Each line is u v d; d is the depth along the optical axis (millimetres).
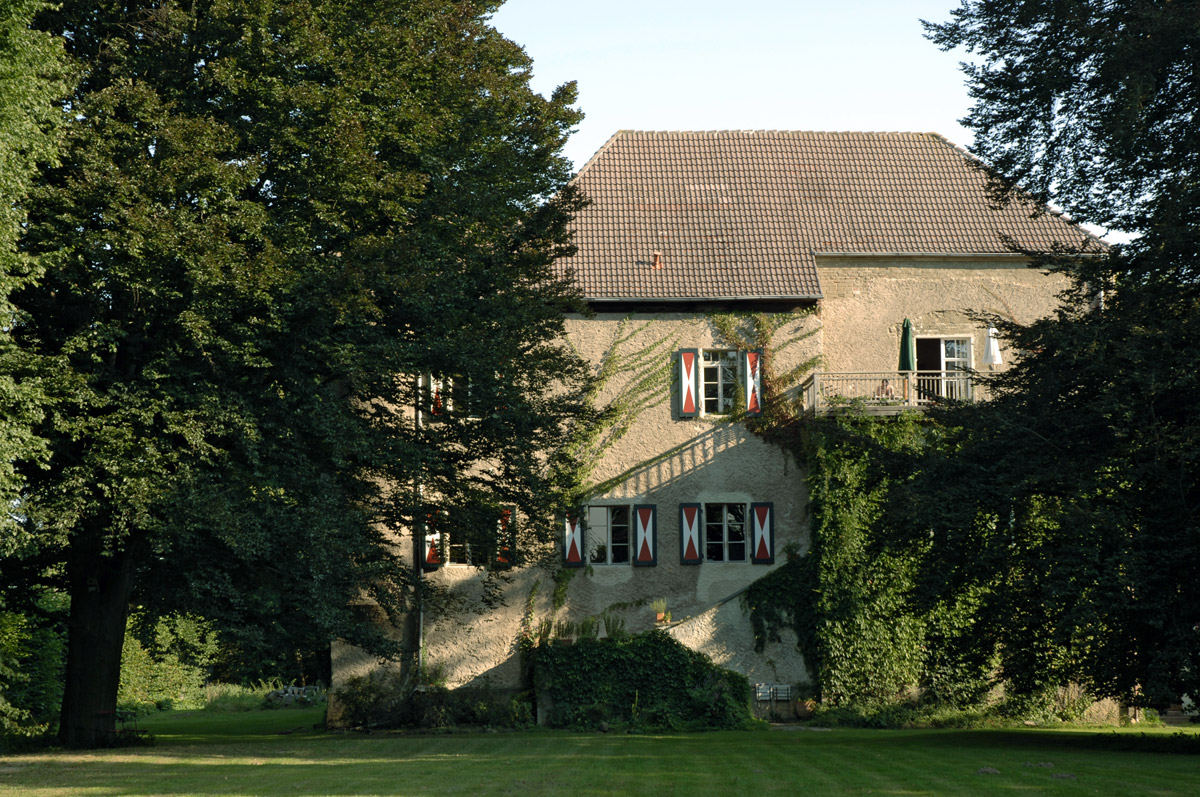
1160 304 17250
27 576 20516
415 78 21219
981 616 18656
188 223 17531
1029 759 14562
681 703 24797
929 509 17719
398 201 20297
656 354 27625
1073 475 16781
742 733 22625
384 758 16109
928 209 29359
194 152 17703
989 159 20297
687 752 16438
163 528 16984
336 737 22516
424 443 21359
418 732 24125
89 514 17625
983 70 19812
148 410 17594
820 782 12117
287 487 18891
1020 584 17141
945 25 19969
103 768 14828
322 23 19969
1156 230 16984
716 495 27125
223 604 19312
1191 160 17734
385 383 20625
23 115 15992
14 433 15719
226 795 11719
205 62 19406
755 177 30078
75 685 20516
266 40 18812
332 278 18766
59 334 18641
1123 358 16547
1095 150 18906
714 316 27672
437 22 21484
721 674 24828
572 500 25984
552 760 15320
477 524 22250
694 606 26844
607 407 27078
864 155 30781
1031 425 17797
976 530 17969
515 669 26578
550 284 23578
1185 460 16438
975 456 18328
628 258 28047
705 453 27297
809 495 26375
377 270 19266
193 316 17266
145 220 16891
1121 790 11219
